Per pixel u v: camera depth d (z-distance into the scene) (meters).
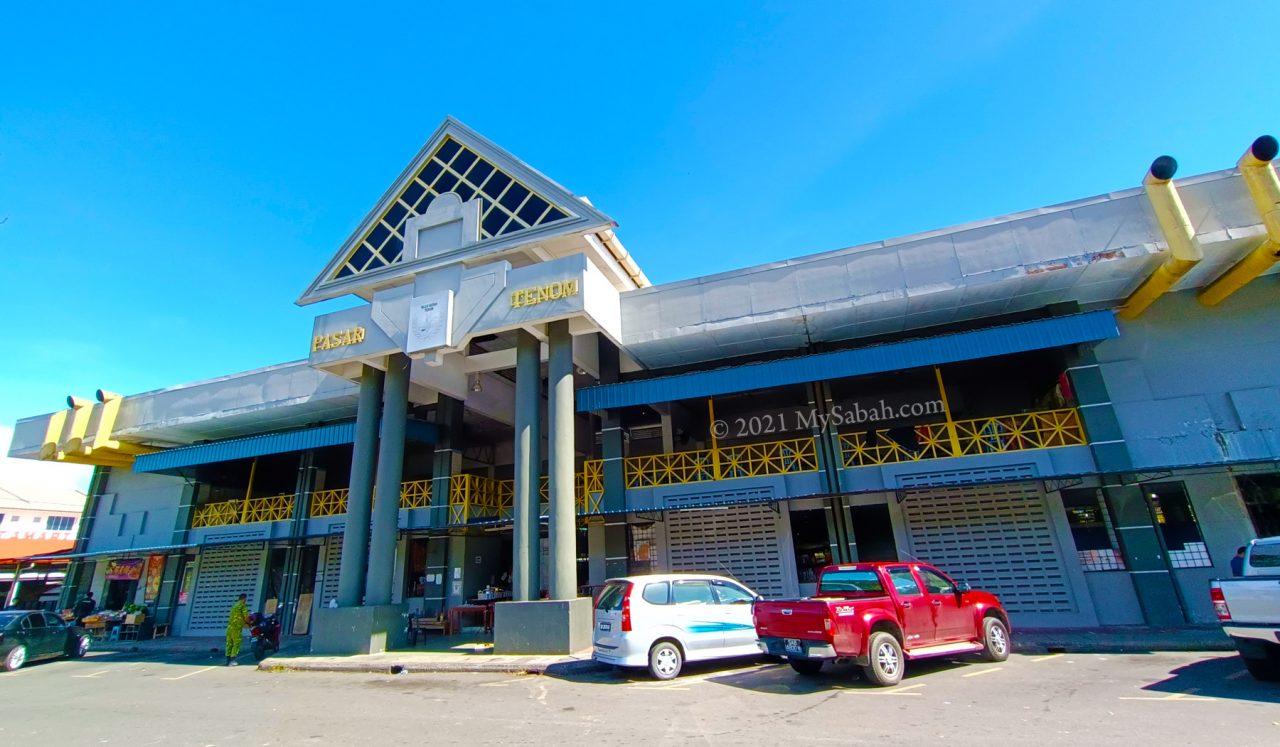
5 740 7.26
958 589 9.84
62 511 47.91
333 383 18.56
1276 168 12.28
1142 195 12.57
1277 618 7.06
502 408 20.36
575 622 12.48
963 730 6.09
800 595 15.09
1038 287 13.24
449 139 17.22
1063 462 13.11
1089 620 12.88
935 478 13.73
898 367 12.88
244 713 8.45
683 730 6.56
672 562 16.38
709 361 16.48
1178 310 13.89
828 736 6.10
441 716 7.77
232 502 22.05
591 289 13.97
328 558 20.52
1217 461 12.48
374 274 16.39
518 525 13.49
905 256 13.66
